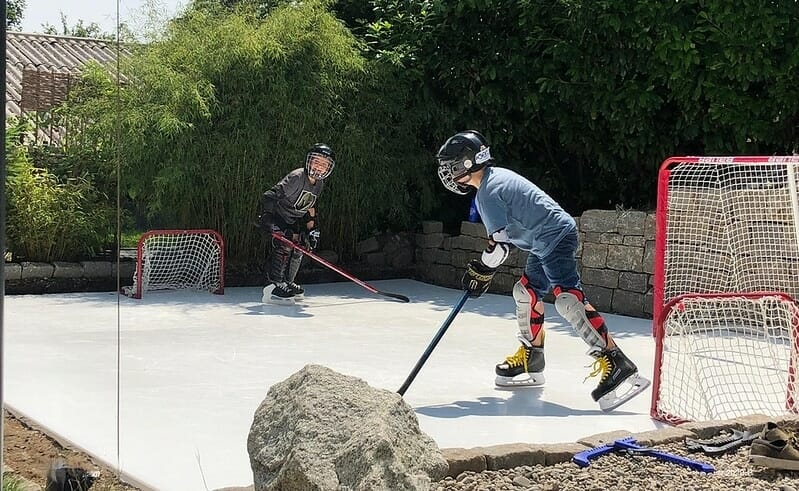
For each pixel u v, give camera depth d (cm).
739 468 409
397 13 1153
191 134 1033
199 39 1054
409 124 1139
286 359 675
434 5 1088
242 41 1036
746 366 593
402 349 719
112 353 684
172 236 1043
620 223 923
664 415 522
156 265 1041
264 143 1053
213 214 1080
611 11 981
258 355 687
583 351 717
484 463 398
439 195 1207
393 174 1141
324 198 1116
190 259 1052
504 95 1100
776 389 581
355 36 1148
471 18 1103
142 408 532
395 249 1168
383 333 788
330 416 307
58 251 1048
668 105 1035
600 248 941
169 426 495
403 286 1107
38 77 1127
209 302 956
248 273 1087
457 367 658
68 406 530
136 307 916
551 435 492
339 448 298
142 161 1044
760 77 933
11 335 754
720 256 843
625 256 917
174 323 824
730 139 1005
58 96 1113
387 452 292
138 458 437
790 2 916
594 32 1005
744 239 830
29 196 1025
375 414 305
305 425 305
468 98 1126
